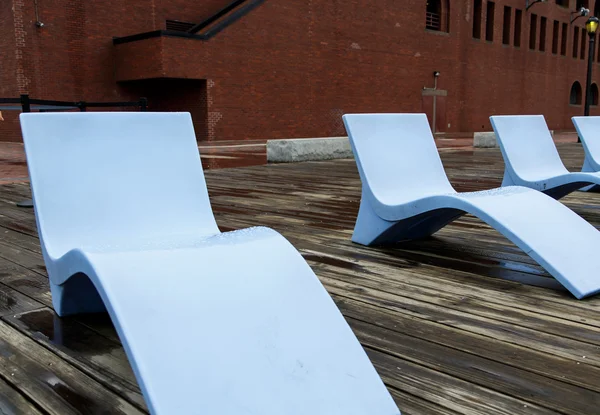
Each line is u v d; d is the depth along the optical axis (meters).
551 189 4.50
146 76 14.66
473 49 24.55
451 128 24.02
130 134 2.46
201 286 1.50
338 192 5.91
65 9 14.59
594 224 4.07
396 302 2.42
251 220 4.31
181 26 16.69
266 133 17.25
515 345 1.97
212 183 6.71
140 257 1.55
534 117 5.28
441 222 3.46
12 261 3.09
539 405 1.56
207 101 15.50
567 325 2.14
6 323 2.20
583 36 32.09
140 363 1.25
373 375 1.46
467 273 2.86
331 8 18.70
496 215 2.69
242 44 16.20
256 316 1.48
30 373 1.76
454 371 1.77
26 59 14.11
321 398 1.36
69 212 2.19
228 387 1.29
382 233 3.34
